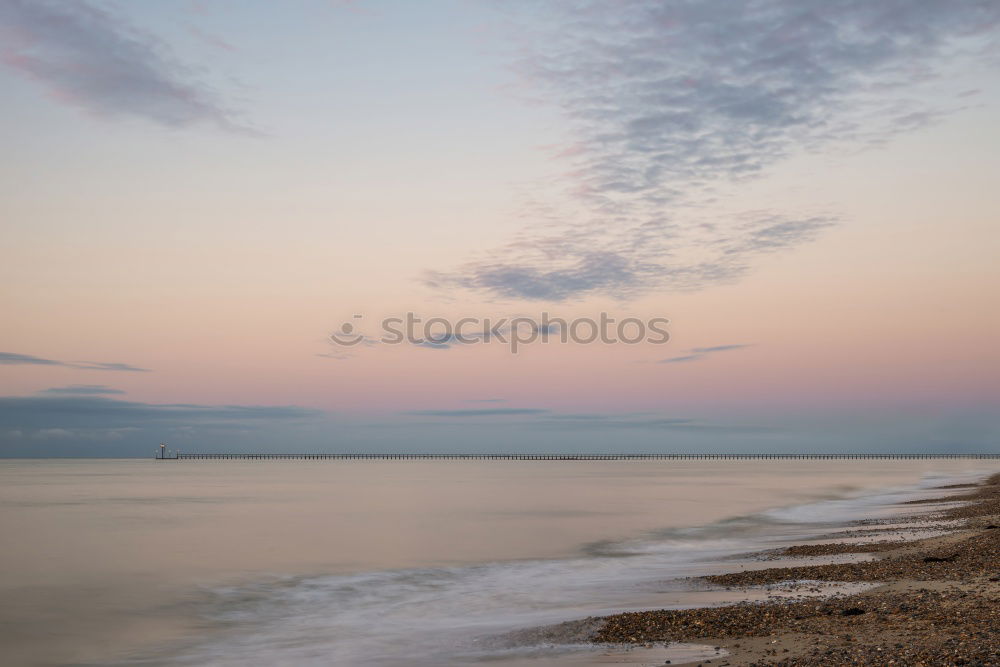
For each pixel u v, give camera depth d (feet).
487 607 81.30
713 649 52.85
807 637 53.06
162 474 635.25
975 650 43.65
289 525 175.63
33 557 125.49
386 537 149.69
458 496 289.12
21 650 68.03
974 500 204.44
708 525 167.32
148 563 118.42
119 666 62.39
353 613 81.61
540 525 171.83
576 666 51.57
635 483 406.41
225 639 70.95
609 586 90.79
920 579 73.51
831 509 206.28
